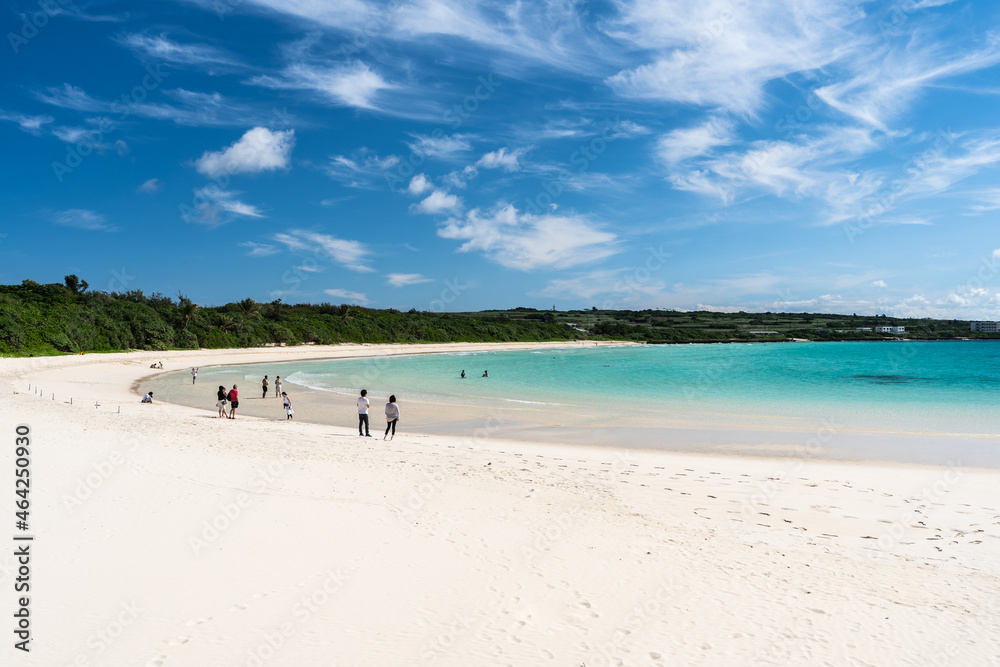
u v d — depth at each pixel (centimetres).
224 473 1070
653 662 491
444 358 7450
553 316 15338
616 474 1274
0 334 4388
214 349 6738
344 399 2975
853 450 1633
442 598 598
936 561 769
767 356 8025
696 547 794
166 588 589
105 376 3838
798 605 617
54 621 512
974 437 1838
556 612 578
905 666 501
